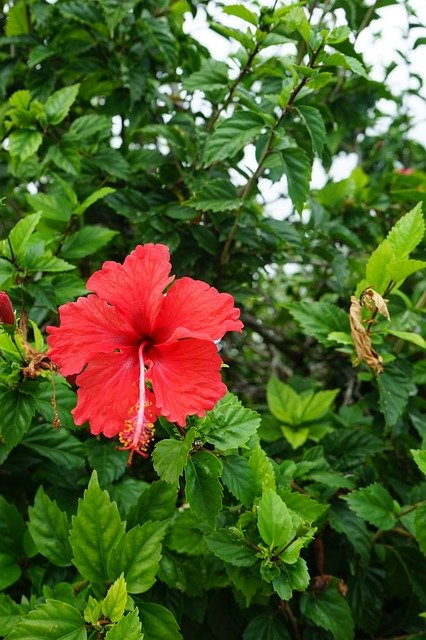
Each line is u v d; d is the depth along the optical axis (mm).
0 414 507
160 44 773
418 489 615
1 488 638
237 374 1032
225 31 668
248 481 489
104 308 447
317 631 563
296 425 713
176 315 446
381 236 919
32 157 756
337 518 599
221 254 738
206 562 540
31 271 597
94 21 788
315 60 596
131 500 593
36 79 819
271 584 493
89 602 446
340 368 910
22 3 837
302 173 626
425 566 607
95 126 725
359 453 656
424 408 761
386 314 520
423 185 932
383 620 663
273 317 1102
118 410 434
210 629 598
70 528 528
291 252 986
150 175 782
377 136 1098
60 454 584
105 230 679
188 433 425
